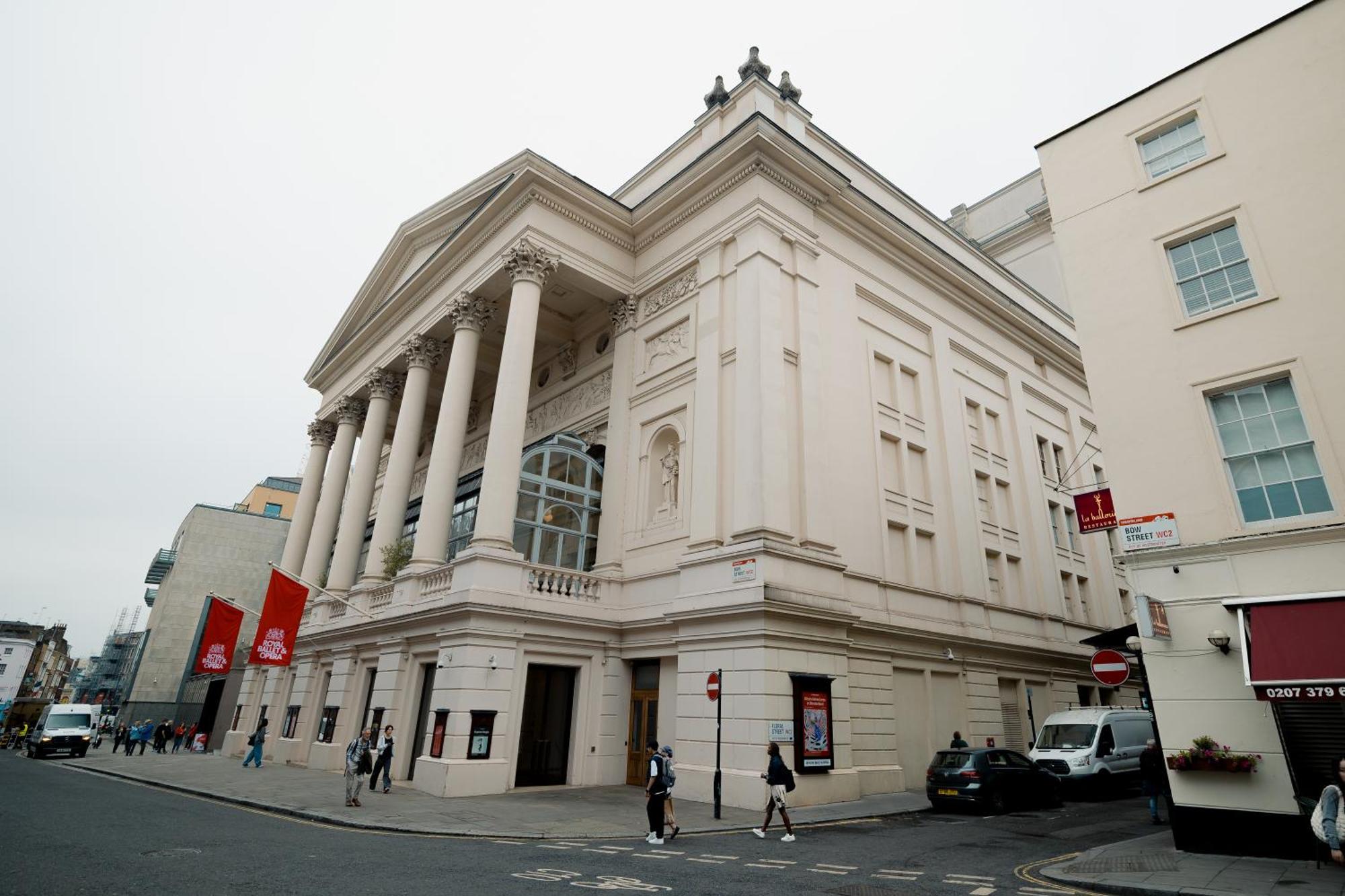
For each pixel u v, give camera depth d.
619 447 22.59
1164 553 10.71
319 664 26.77
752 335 19.03
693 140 24.86
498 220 24.31
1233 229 11.50
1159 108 12.65
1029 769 16.27
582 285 23.94
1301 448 10.12
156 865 8.20
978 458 26.28
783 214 20.92
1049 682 25.42
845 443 20.55
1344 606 9.01
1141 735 20.16
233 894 6.98
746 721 15.52
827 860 9.92
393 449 26.84
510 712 17.56
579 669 19.38
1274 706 9.52
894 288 24.86
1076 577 29.14
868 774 17.59
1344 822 7.49
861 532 20.09
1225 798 9.69
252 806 14.69
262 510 71.19
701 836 11.93
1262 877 8.16
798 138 24.47
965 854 10.50
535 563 19.92
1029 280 40.62
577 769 18.45
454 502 23.84
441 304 27.08
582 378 26.66
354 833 11.57
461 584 18.73
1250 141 11.56
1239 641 9.87
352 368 34.97
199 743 37.16
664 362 22.17
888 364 23.84
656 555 20.00
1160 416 11.35
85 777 21.53
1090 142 13.39
